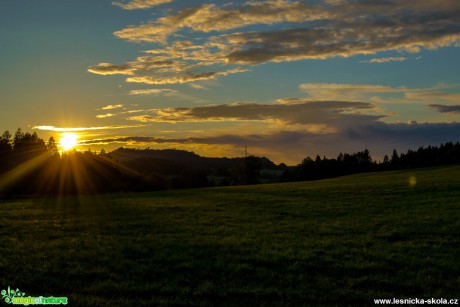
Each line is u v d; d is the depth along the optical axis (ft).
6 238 77.25
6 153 400.06
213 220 102.58
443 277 51.75
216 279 51.24
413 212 106.11
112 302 43.01
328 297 45.14
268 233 82.89
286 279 51.01
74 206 148.46
